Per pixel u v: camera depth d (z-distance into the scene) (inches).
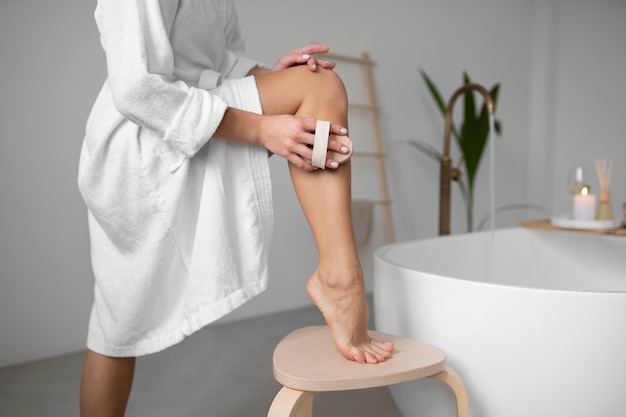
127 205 43.7
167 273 44.9
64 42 95.3
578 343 42.7
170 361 90.7
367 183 131.3
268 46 117.0
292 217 120.9
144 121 40.0
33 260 94.3
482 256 82.7
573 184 83.0
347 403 72.2
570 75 158.9
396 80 136.5
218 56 49.3
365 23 131.1
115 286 46.2
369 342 42.4
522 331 44.0
